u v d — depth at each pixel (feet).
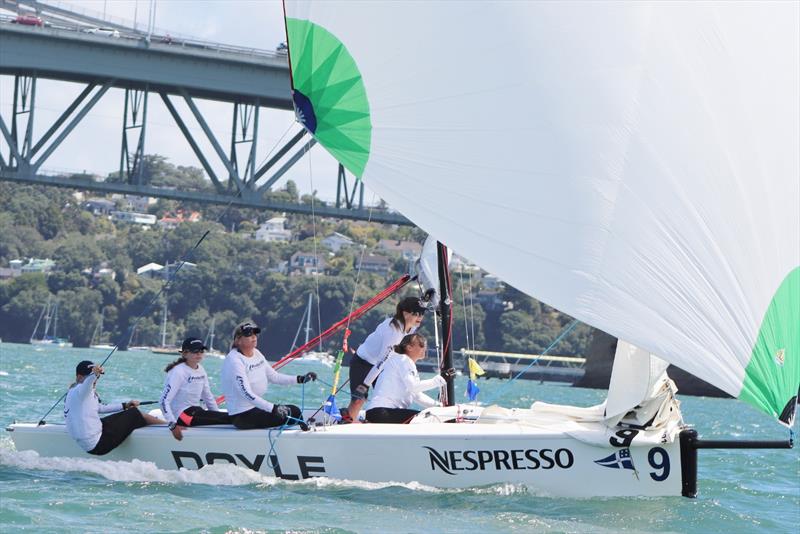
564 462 90.22
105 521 76.79
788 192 81.10
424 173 86.43
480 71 84.89
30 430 100.63
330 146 89.92
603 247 81.82
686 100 82.02
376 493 90.22
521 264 83.41
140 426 97.91
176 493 88.12
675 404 91.30
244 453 94.79
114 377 329.52
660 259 80.89
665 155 81.66
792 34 82.48
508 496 90.43
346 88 88.38
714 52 82.33
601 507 88.48
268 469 94.22
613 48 82.99
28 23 577.84
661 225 81.15
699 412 380.37
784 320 80.79
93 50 581.53
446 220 85.66
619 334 81.15
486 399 306.35
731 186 80.94
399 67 86.79
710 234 80.64
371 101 87.81
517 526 81.35
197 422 97.04
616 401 89.40
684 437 90.07
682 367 80.33
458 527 80.23
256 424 94.94
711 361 80.07
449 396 107.24
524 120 83.82
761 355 80.28
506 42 84.33
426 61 86.17
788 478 131.64
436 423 95.50
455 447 90.94
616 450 89.92
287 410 95.25
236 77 593.83
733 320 80.18
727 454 157.58
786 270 80.69
